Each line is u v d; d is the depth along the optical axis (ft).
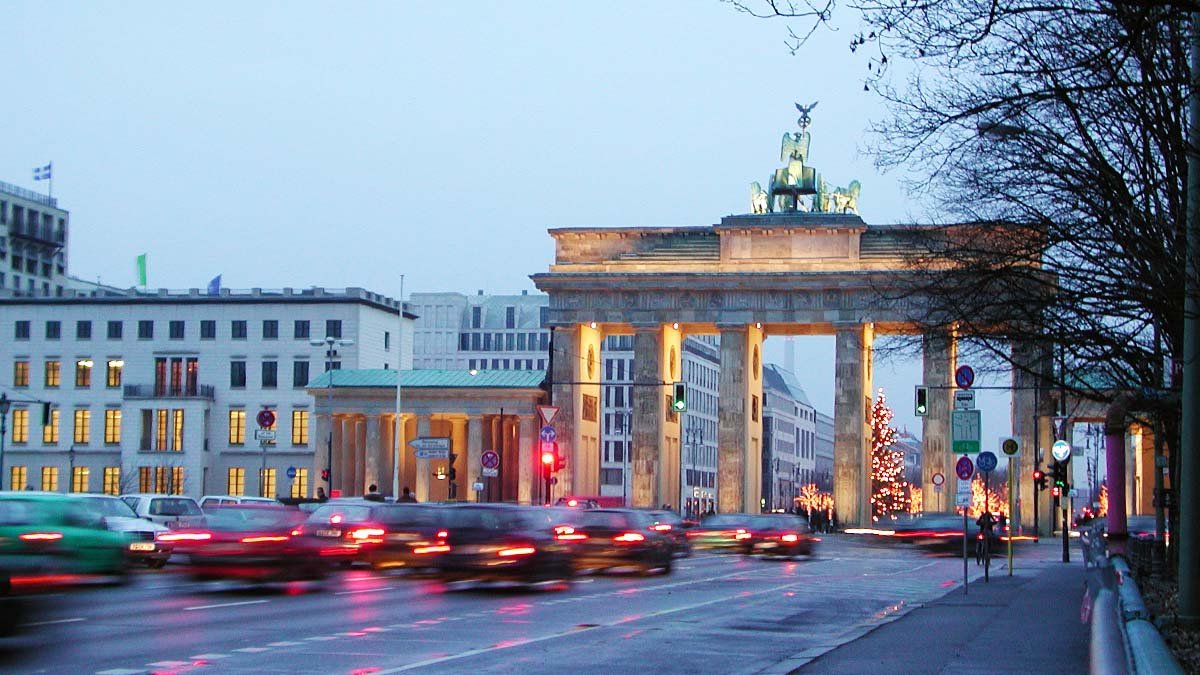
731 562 272.51
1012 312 149.07
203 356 549.95
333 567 209.87
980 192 155.84
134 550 204.23
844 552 326.24
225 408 547.90
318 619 131.03
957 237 172.55
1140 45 92.58
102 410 549.95
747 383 478.59
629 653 108.17
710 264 480.64
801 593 181.06
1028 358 179.83
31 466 551.59
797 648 113.80
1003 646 112.27
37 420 553.64
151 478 541.34
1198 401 99.35
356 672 92.89
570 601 161.38
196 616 132.36
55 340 556.10
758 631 128.06
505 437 510.58
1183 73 99.60
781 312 474.08
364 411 506.07
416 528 205.87
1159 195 140.77
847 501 466.29
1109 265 137.59
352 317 546.26
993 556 315.99
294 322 547.49
